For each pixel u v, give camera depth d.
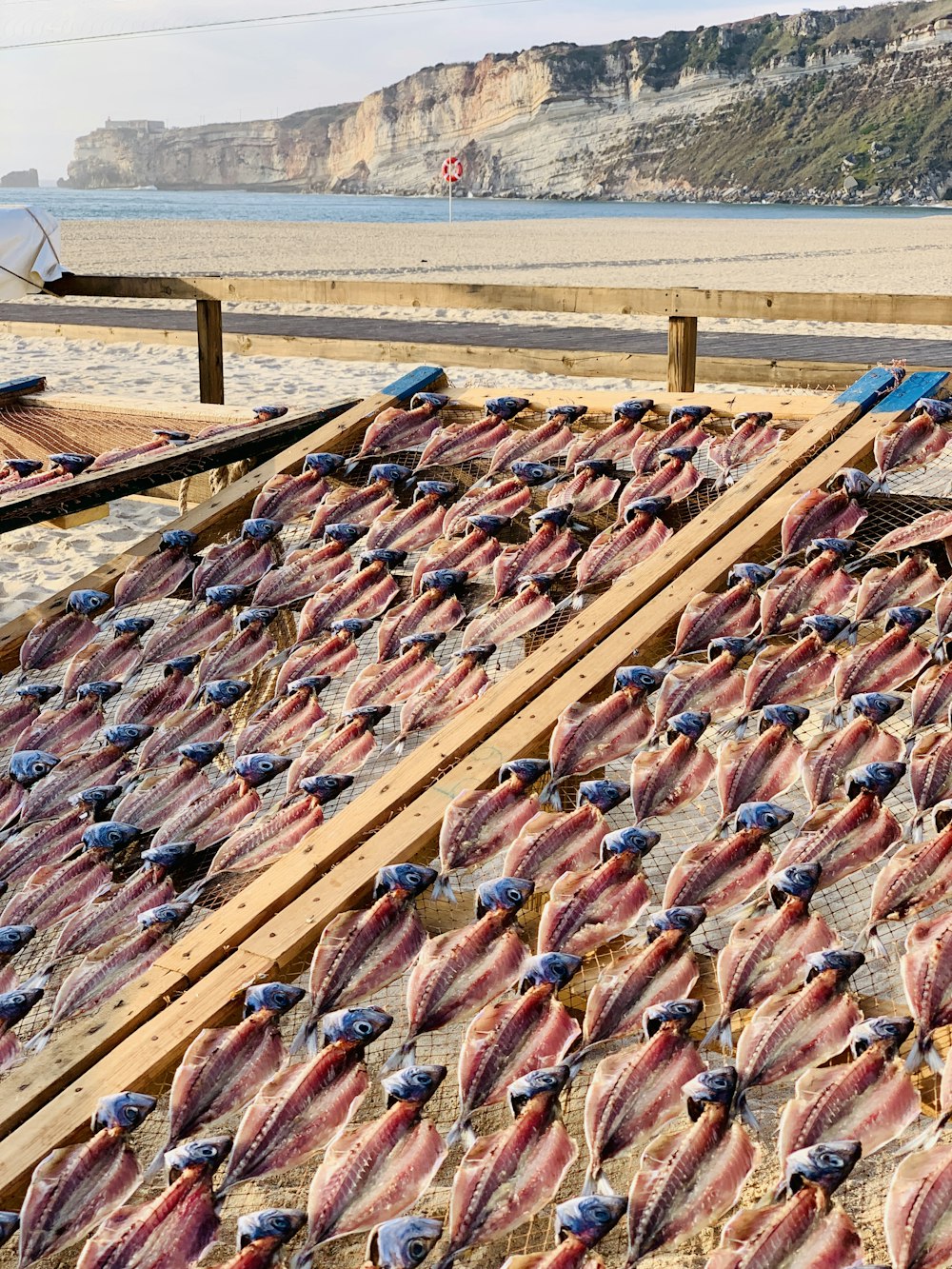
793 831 2.84
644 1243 1.87
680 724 2.77
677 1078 2.09
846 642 2.98
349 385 11.88
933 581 3.06
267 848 2.81
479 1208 1.93
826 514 3.29
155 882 2.82
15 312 19.41
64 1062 2.18
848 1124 1.98
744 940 2.28
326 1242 1.92
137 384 11.98
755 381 6.23
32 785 3.25
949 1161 1.89
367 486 4.13
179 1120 2.10
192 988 2.30
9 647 3.78
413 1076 2.09
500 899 2.38
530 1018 2.19
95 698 3.53
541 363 6.62
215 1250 1.99
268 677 3.58
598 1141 2.01
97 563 6.62
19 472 4.52
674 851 2.78
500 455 4.01
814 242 40.03
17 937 2.75
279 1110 2.09
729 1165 1.96
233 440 4.27
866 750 2.66
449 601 3.57
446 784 2.70
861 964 2.21
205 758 3.22
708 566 3.24
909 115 178.38
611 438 3.95
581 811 2.63
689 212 115.06
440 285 6.32
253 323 17.47
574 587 3.52
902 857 2.39
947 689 2.76
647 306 5.86
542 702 2.91
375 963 2.33
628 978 2.24
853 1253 1.84
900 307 5.17
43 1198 1.97
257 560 3.90
